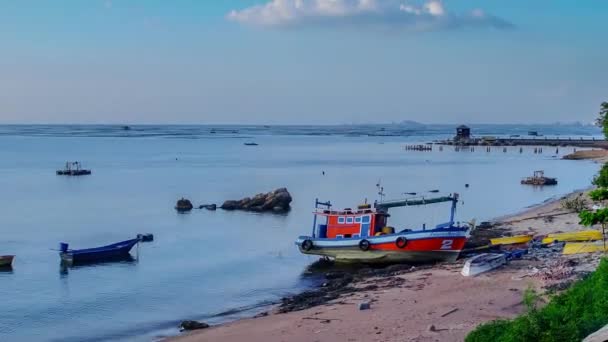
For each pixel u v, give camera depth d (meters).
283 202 78.19
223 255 51.97
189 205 78.06
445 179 113.12
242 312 35.94
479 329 22.92
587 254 40.12
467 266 37.62
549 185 103.56
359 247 46.66
